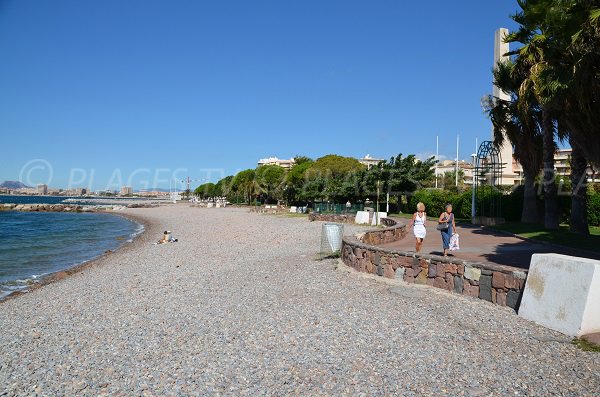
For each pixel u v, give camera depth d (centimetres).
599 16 1037
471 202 3269
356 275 1216
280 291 1059
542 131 2272
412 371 556
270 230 3097
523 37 1848
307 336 709
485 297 895
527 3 1608
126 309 985
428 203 3991
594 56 1116
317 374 559
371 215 3372
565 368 548
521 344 640
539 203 2662
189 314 900
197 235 3106
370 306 877
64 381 586
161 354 668
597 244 1526
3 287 1476
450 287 988
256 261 1645
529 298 766
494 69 2409
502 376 532
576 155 1875
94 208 10331
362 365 582
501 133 2492
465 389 501
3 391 562
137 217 6638
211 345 694
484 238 1875
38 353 711
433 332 706
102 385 564
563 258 718
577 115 1312
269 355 634
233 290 1109
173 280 1333
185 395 520
